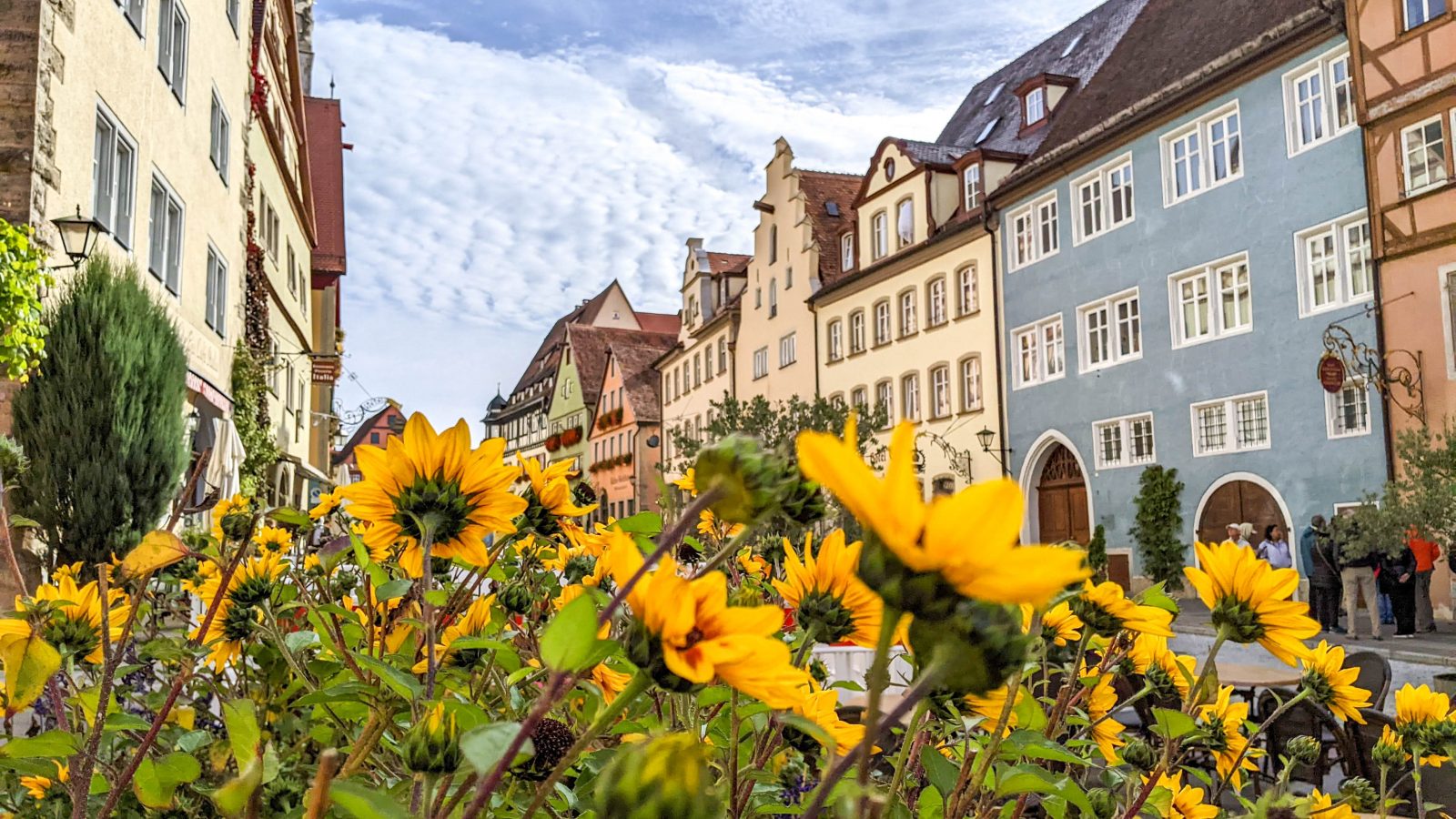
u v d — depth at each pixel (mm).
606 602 686
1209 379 18828
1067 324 22250
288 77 26234
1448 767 2129
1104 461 21359
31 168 7918
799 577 1002
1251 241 18062
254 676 1564
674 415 45156
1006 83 30781
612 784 510
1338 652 1509
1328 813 1359
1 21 8023
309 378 30531
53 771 1054
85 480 7234
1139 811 1221
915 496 501
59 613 1204
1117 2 27594
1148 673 1486
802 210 33312
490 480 1002
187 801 1208
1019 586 485
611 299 66688
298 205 26312
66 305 7668
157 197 12102
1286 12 18703
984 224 24469
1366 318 16125
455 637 1346
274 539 1728
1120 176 21141
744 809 1062
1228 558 1118
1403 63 15539
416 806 796
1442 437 13328
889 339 28469
